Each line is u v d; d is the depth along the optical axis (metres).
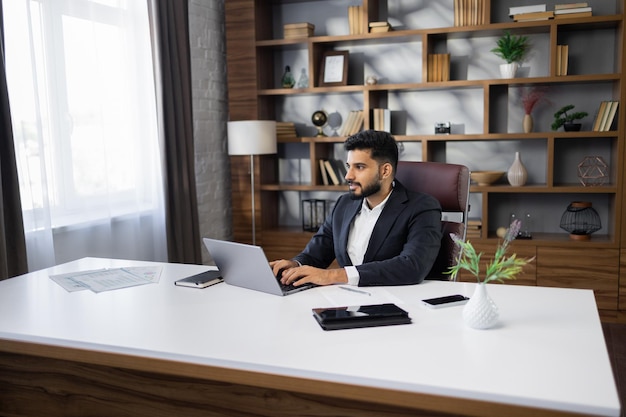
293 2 4.69
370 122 4.42
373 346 1.51
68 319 1.81
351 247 2.45
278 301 1.93
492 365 1.37
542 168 4.32
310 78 4.41
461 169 2.45
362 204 2.44
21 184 2.90
